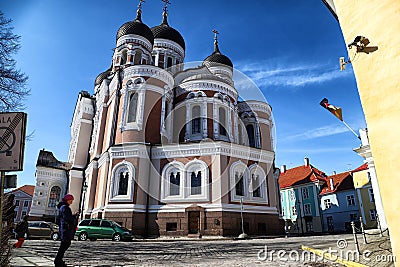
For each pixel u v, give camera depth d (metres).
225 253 9.64
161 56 33.19
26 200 54.34
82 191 29.09
